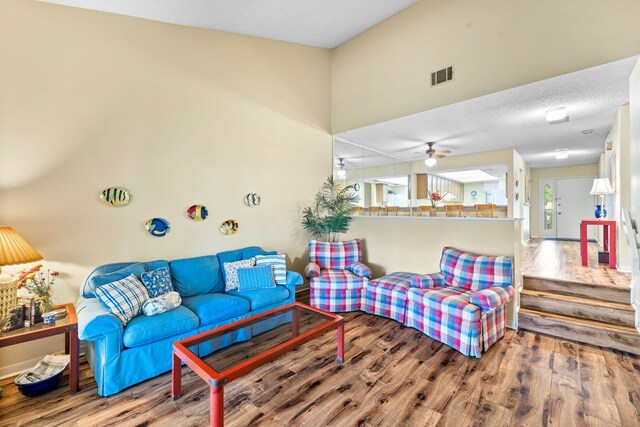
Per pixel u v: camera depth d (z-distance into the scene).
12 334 1.94
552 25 2.96
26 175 2.45
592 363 2.55
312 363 2.56
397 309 3.43
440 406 2.01
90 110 2.75
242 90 3.91
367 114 4.56
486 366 2.50
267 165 4.18
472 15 3.48
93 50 2.77
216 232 3.65
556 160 7.34
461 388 2.21
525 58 3.12
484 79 3.39
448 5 3.68
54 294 2.58
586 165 7.91
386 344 2.90
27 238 2.45
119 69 2.92
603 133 4.89
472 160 6.64
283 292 3.32
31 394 2.09
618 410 1.97
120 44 2.93
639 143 2.55
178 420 1.89
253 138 4.02
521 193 6.91
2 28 2.36
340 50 4.94
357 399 2.08
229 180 3.77
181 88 3.35
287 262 4.46
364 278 3.83
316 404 2.03
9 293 2.07
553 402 2.05
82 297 2.53
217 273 3.33
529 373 2.40
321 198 4.89
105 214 2.84
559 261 4.79
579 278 3.63
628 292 3.13
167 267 3.02
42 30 2.52
